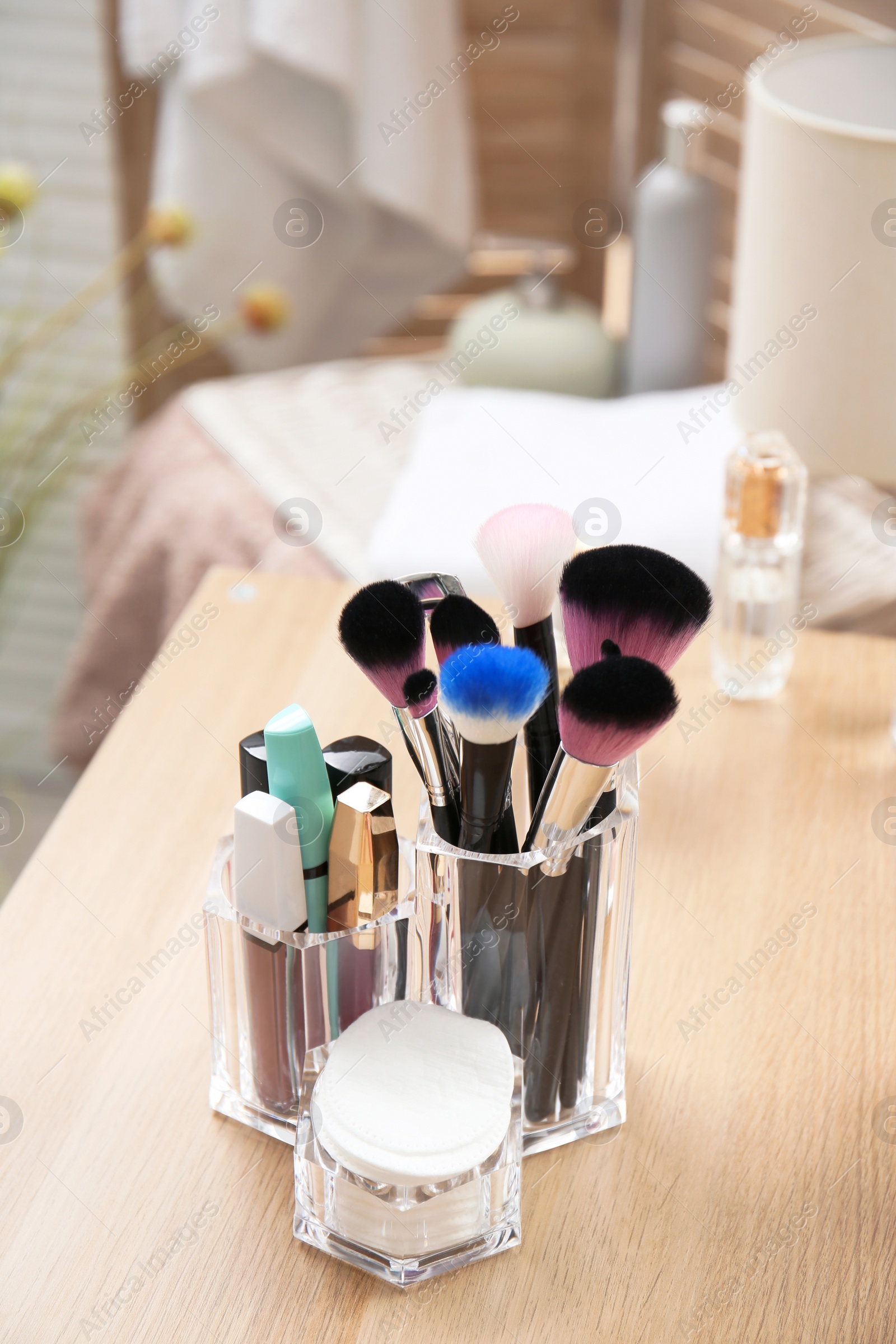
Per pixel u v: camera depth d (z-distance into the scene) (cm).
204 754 70
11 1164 49
